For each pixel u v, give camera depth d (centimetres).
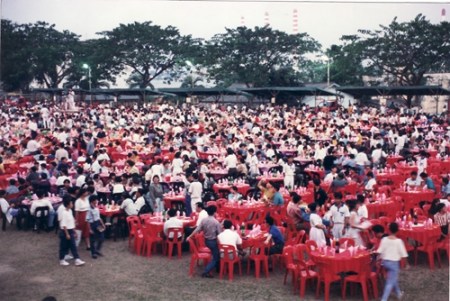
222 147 2847
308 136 2952
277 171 2248
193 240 1337
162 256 1431
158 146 2619
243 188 1947
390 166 2480
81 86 6894
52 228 1719
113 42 6531
